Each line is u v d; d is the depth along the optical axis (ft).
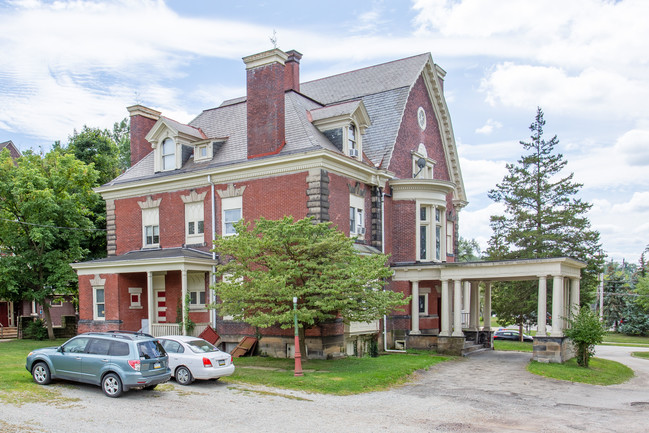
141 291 95.04
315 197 79.00
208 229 89.76
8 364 66.64
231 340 85.46
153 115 111.75
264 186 84.17
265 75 86.07
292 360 76.54
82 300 95.14
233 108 102.83
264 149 85.35
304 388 57.82
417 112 111.14
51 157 115.34
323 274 67.56
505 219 142.72
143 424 41.24
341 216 84.07
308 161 79.87
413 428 43.21
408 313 97.81
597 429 44.68
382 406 51.24
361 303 68.90
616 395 61.93
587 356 81.05
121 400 49.03
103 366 50.26
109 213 103.50
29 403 46.11
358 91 113.60
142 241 98.58
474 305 106.22
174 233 94.12
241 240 69.26
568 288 97.09
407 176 104.47
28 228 107.86
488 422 46.09
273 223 71.36
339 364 72.59
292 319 65.98
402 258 98.27
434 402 53.83
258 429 41.29
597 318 82.17
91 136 144.87
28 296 110.01
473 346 98.27
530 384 65.77
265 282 64.54
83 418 42.24
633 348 157.07
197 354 57.52
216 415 45.06
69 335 118.42
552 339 80.64
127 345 50.52
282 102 86.02
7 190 106.83
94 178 116.67
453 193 124.67
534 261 82.28
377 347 91.25
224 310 70.23
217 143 94.43
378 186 94.07
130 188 99.86
